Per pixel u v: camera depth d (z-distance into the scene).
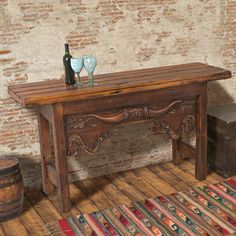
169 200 4.00
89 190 4.32
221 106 4.92
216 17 4.87
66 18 4.22
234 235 3.37
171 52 4.76
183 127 4.21
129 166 4.82
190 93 4.11
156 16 4.60
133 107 3.92
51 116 3.70
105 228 3.56
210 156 4.61
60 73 4.32
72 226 3.62
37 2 4.07
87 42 4.37
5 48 4.04
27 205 4.06
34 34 4.12
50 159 4.19
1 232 3.59
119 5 4.41
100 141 3.87
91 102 3.72
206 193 4.11
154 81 3.88
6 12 3.97
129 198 4.09
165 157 4.97
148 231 3.48
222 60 5.05
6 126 4.18
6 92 4.12
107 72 4.52
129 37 4.53
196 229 3.48
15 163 3.84
